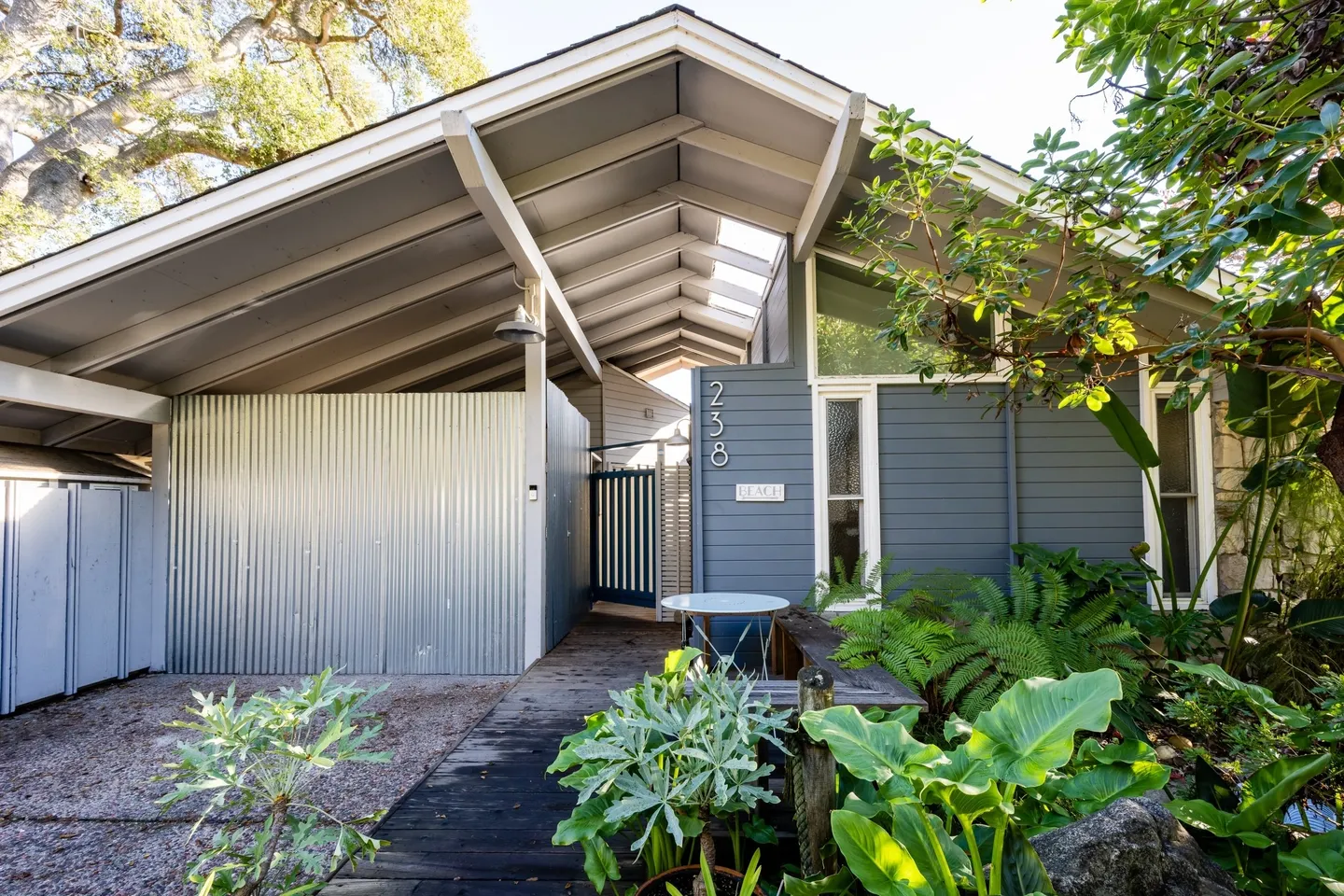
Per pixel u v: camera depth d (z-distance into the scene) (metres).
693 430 4.59
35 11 7.63
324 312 4.70
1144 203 2.35
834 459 4.59
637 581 7.43
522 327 4.41
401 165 3.45
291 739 2.23
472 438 5.02
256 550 4.95
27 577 4.03
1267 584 4.12
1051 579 3.64
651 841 1.90
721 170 4.43
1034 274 2.76
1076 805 1.69
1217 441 4.31
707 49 3.35
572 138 3.88
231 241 3.57
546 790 2.67
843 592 3.77
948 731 1.82
